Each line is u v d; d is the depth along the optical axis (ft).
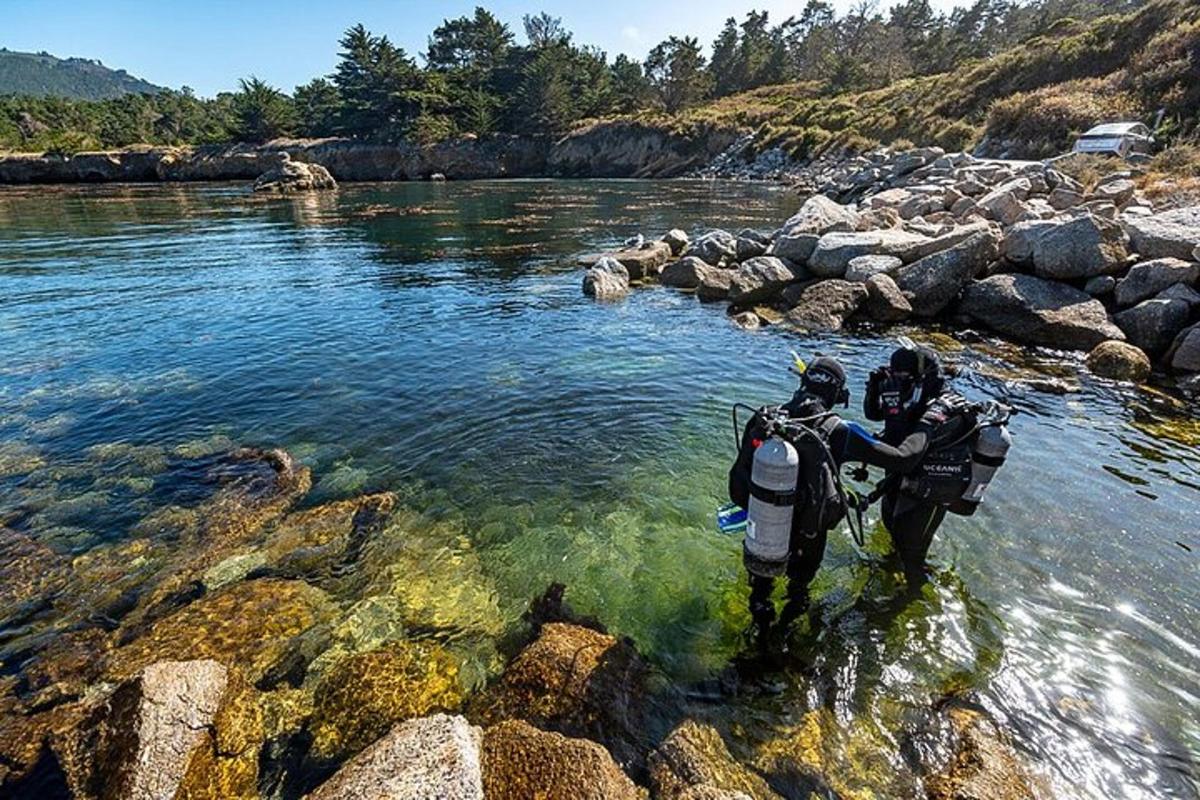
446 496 18.21
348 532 16.57
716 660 12.26
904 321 34.47
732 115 209.36
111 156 196.95
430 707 11.25
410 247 63.93
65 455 20.77
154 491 18.62
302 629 13.17
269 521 17.06
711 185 146.10
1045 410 22.54
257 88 240.73
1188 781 9.41
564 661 11.73
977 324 33.37
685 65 265.34
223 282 47.26
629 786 9.43
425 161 222.69
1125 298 29.91
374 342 32.24
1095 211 39.47
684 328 34.19
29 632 13.24
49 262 55.31
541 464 19.89
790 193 117.08
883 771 9.86
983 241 34.09
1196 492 16.98
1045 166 64.69
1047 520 15.75
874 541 15.56
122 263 55.06
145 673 10.56
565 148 229.66
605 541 16.05
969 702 10.95
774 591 14.17
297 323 35.99
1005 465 18.44
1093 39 114.52
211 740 10.23
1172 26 100.42
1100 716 10.50
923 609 13.28
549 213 93.50
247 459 20.44
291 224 83.56
